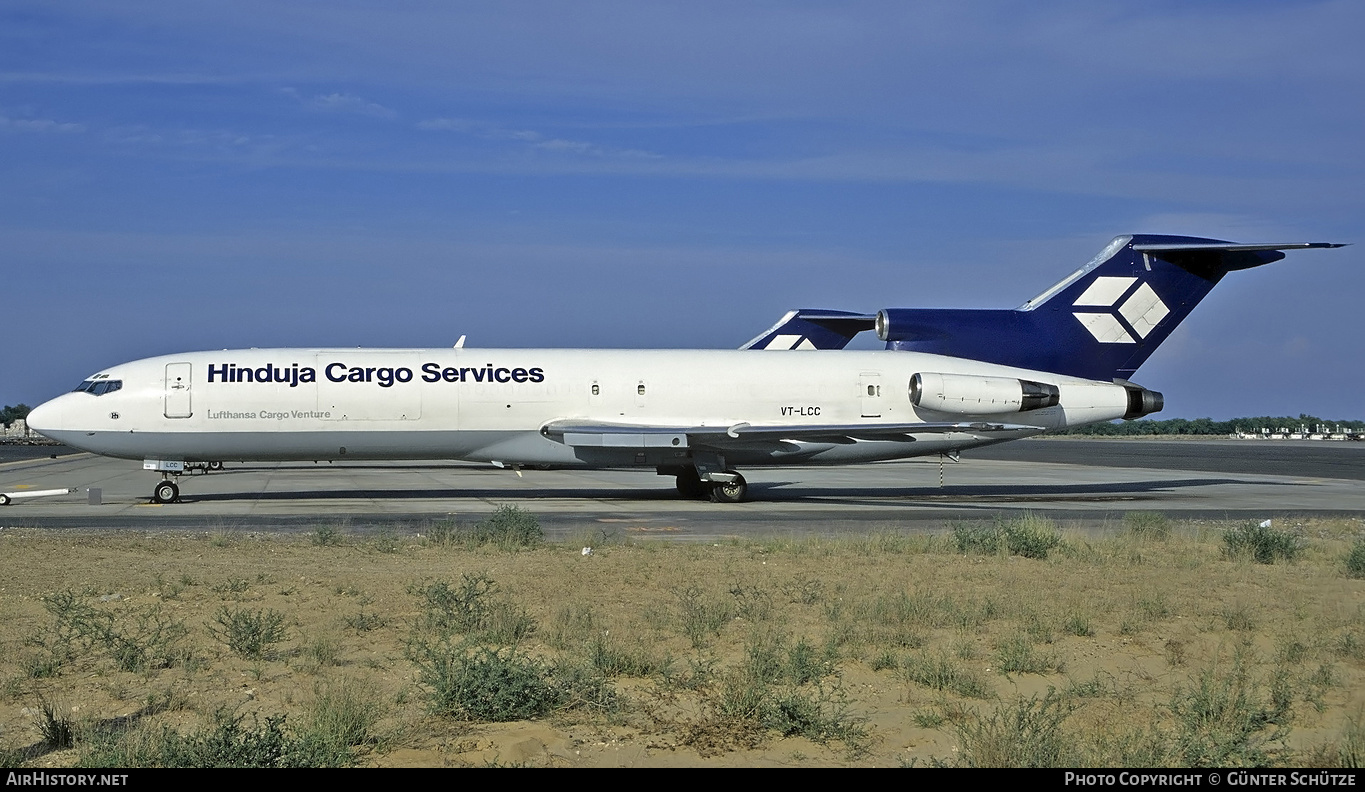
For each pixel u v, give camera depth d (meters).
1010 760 7.84
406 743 8.50
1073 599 14.73
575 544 20.52
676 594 14.71
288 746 7.89
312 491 36.84
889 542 20.66
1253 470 55.91
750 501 33.09
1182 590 15.95
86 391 30.25
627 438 30.44
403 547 20.34
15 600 14.45
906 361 34.09
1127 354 35.00
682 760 8.17
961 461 67.38
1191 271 34.91
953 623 13.20
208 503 31.28
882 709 9.62
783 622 13.13
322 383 30.47
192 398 30.05
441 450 31.61
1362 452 88.62
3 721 9.12
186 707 9.49
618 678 10.59
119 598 14.59
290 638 12.25
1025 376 34.25
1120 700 9.87
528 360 32.06
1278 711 9.20
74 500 32.56
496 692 9.24
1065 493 37.91
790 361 33.59
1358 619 13.73
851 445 33.56
